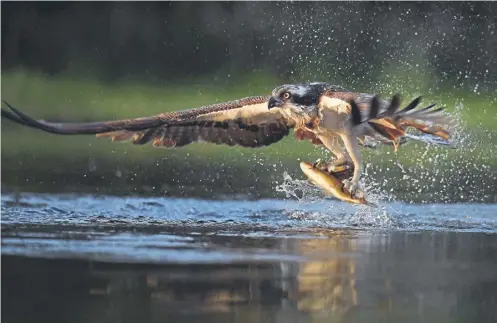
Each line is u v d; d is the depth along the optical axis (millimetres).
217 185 16766
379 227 13484
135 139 12547
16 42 25719
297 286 10445
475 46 21422
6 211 14258
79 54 25672
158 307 9664
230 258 11578
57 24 25859
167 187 16562
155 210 14539
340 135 12656
